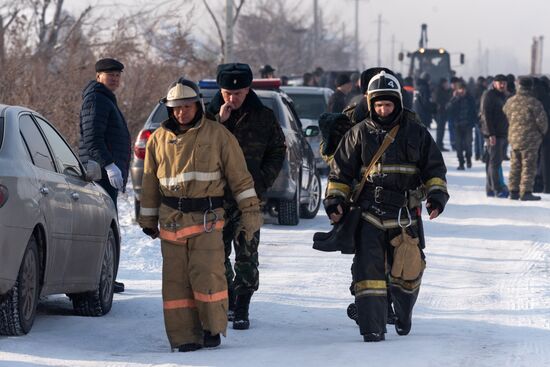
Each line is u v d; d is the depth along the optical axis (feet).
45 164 54.70
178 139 49.78
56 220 53.57
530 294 67.36
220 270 50.06
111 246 63.26
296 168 101.14
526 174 129.39
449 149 230.48
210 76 183.32
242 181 50.57
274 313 60.64
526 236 97.60
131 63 149.38
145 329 55.88
